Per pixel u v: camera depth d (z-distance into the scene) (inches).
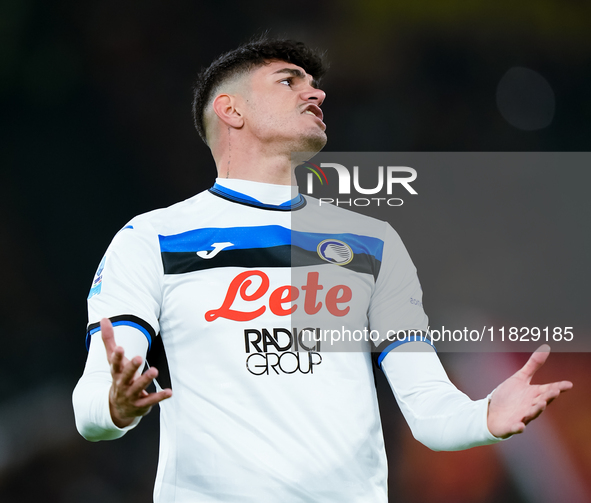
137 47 1621.6
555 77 1686.8
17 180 1571.1
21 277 1510.8
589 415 1289.4
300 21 1676.9
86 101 1609.3
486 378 1332.4
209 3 1641.2
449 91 1686.8
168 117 1633.9
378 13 1669.5
